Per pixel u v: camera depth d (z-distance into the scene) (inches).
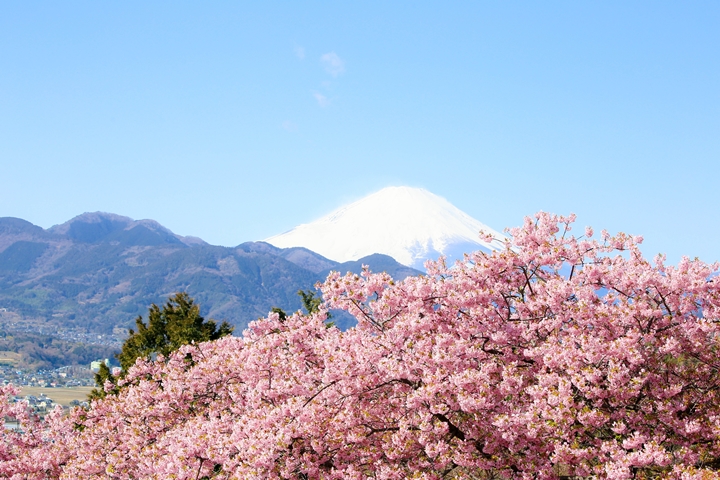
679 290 455.5
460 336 462.3
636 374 423.2
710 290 453.1
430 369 419.5
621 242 516.4
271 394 489.7
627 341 397.1
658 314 443.2
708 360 448.1
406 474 430.9
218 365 598.9
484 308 466.0
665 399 413.1
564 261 515.8
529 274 496.7
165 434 553.6
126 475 586.9
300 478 462.3
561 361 408.8
